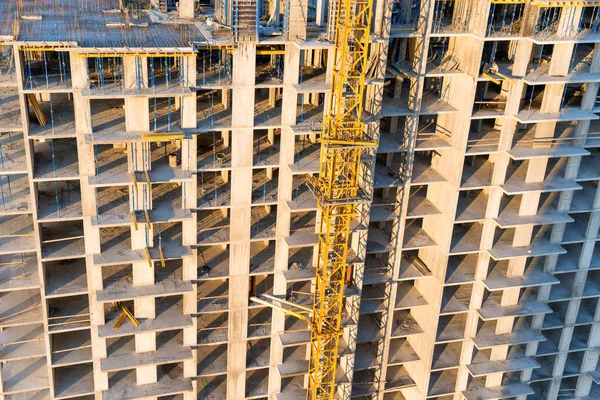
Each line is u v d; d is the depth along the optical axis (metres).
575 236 77.81
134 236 65.44
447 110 68.25
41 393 73.94
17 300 70.31
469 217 72.12
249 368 73.62
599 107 71.25
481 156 75.81
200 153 66.88
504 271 77.12
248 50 60.88
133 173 62.47
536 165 71.38
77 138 60.44
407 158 69.25
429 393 80.12
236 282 69.44
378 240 74.25
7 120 61.12
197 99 68.50
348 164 64.81
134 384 72.19
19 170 60.94
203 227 68.94
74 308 70.19
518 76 67.12
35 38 59.09
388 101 69.31
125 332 67.50
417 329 78.69
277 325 72.00
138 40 60.59
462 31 65.81
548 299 79.38
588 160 77.38
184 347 71.31
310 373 72.94
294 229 69.88
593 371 85.81
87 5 72.25
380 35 62.78
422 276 75.06
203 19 68.56
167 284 67.94
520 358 81.38
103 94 58.06
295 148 68.88
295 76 62.91
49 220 62.84
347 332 74.88
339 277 70.69
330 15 61.75
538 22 67.31
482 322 80.56
